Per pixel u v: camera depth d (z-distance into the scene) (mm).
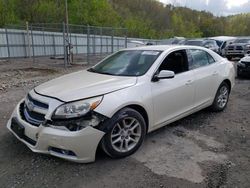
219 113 5562
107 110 3287
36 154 3650
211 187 2969
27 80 10516
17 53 20359
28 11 35000
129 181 3064
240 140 4234
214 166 3408
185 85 4402
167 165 3422
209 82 5031
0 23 29672
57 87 3629
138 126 3684
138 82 3783
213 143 4102
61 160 3494
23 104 3867
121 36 24078
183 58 4629
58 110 3178
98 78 3947
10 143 3986
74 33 21609
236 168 3369
